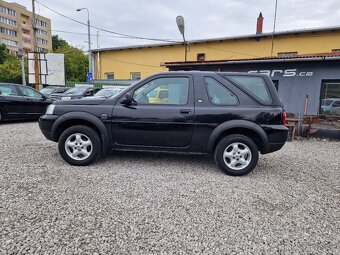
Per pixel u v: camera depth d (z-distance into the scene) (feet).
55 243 8.16
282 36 57.77
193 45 69.41
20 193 11.48
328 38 53.21
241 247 8.36
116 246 8.16
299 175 15.47
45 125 15.60
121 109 15.08
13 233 8.55
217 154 14.75
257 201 11.63
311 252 8.23
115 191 12.05
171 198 11.57
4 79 131.75
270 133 14.39
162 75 15.30
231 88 14.82
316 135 29.50
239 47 63.52
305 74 29.94
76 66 154.61
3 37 240.53
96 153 15.35
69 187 12.30
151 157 17.88
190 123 14.66
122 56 80.38
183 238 8.70
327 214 10.69
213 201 11.44
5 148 19.16
